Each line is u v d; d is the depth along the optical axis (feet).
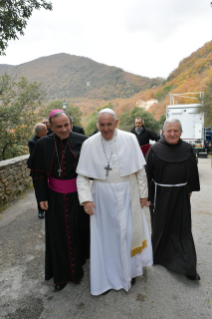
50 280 8.27
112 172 6.98
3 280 8.30
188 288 7.50
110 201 6.98
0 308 7.00
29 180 19.77
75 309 6.85
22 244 10.72
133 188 7.28
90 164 7.04
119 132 7.23
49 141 7.37
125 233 7.11
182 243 8.07
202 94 47.03
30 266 9.07
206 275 8.11
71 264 7.50
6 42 16.08
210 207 14.89
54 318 6.56
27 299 7.34
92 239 7.13
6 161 17.07
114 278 7.40
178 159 7.88
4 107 25.72
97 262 7.17
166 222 8.23
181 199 8.07
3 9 15.51
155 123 113.29
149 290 7.47
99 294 7.32
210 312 6.55
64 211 7.23
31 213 14.35
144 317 6.46
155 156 8.14
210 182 21.26
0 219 13.61
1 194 15.46
